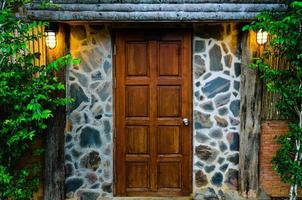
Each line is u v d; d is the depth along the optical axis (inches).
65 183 185.0
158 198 185.6
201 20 163.3
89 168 185.3
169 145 186.5
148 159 186.9
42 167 180.7
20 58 150.9
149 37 180.7
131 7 161.8
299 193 181.2
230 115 183.0
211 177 185.9
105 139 184.2
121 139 185.8
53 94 173.0
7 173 148.3
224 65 180.7
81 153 184.4
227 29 178.5
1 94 140.3
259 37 170.4
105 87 182.1
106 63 181.0
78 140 183.6
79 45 179.5
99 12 161.5
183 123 184.7
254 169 180.5
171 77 183.2
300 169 155.5
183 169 187.2
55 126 177.6
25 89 146.9
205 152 185.0
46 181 179.9
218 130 183.9
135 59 182.4
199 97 182.5
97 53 180.4
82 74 181.0
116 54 181.6
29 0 158.7
